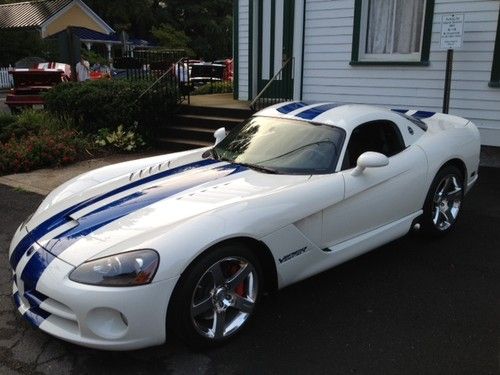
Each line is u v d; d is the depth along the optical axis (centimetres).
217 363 281
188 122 925
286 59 961
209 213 288
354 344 298
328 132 385
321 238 343
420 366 277
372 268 402
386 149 405
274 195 318
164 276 259
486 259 420
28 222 335
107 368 277
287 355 288
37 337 306
